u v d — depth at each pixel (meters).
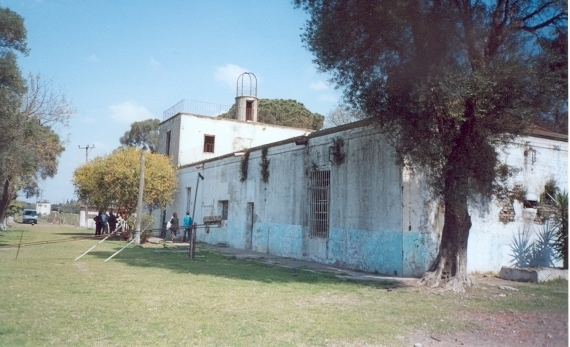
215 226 22.09
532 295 9.88
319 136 17.39
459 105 9.64
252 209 22.56
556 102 9.79
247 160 22.81
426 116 10.13
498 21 10.48
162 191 27.91
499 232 14.09
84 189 28.84
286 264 15.92
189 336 6.16
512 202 14.39
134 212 27.47
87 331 6.29
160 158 28.55
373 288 10.56
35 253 17.00
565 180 15.31
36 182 42.66
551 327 6.97
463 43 10.23
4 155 18.23
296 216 18.41
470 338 6.45
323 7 11.20
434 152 10.04
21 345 5.60
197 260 16.19
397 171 13.46
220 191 25.70
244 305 8.29
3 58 17.42
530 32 10.55
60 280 10.60
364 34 10.75
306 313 7.74
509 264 14.12
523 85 9.50
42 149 23.23
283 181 19.61
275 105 54.81
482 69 9.63
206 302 8.46
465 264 10.73
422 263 13.05
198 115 33.34
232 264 15.28
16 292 8.96
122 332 6.28
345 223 15.58
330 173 16.64
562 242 14.09
